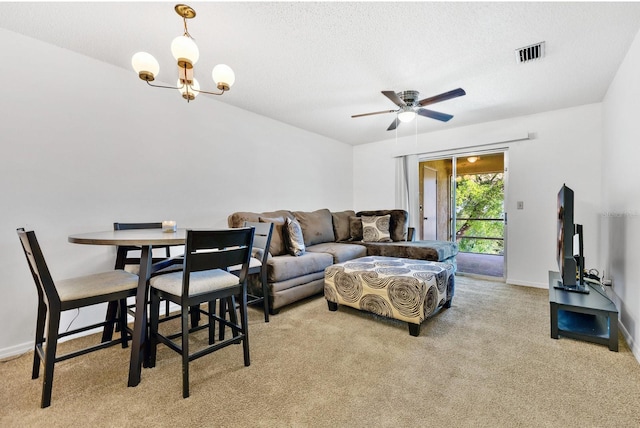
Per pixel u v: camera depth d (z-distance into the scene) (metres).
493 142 3.89
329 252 3.42
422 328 2.33
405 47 2.16
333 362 1.81
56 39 2.09
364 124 4.14
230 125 3.40
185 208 2.99
